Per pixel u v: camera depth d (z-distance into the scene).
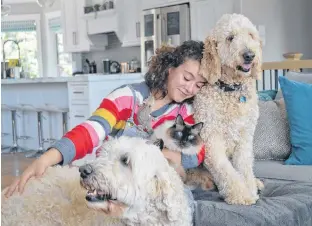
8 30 10.58
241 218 1.71
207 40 1.97
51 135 6.61
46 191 1.72
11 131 7.15
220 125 1.97
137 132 1.84
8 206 1.70
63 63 10.26
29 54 10.56
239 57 1.91
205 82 1.97
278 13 5.78
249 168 2.06
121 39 7.65
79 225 1.65
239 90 1.96
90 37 8.30
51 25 10.26
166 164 1.56
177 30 6.34
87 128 1.63
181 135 1.87
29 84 6.80
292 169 2.55
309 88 2.77
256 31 2.07
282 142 2.79
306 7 6.00
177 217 1.53
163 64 1.89
